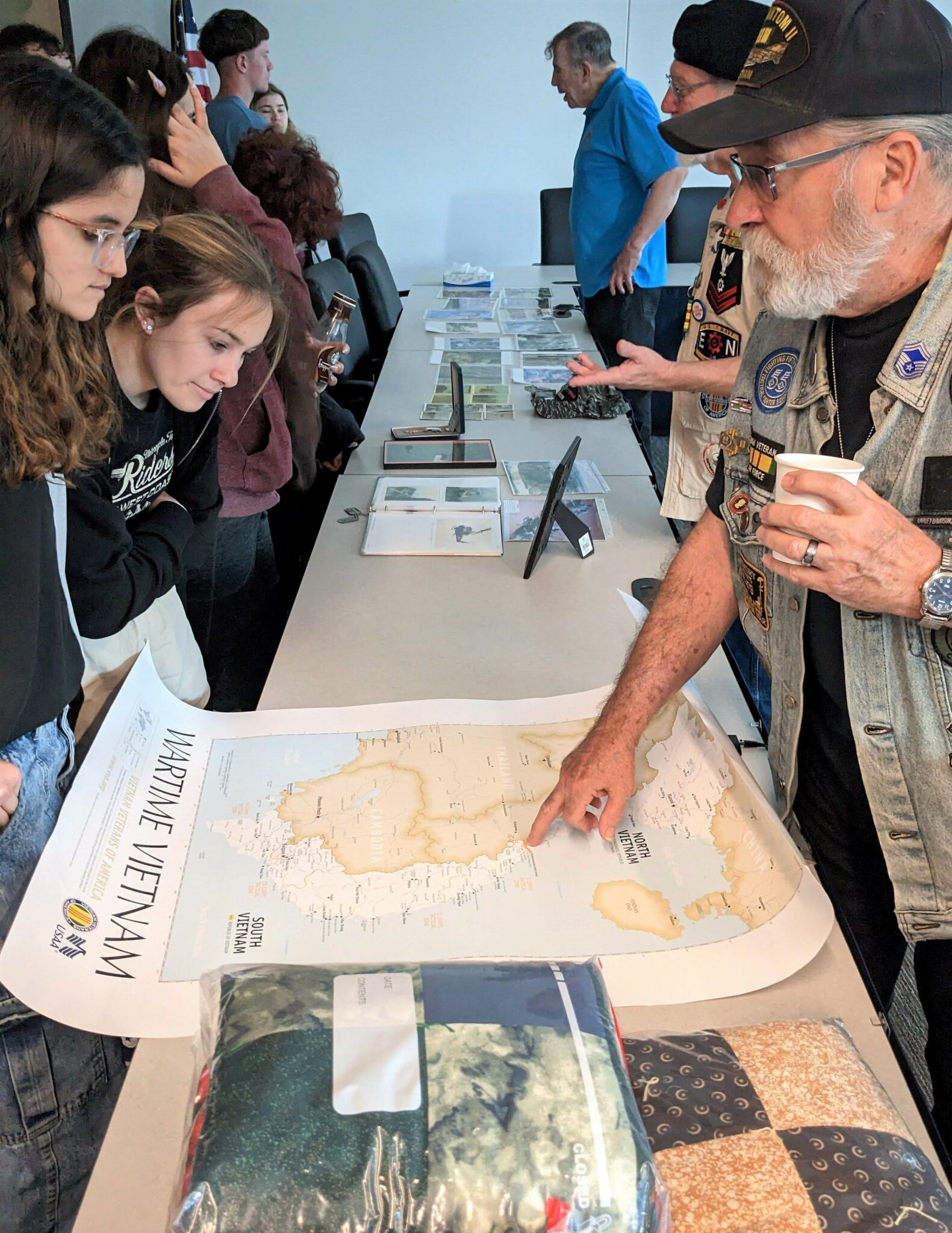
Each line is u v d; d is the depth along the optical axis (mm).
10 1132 1076
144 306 1199
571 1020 618
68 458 1002
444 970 662
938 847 925
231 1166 527
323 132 5391
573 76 3598
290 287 1943
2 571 937
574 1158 536
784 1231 583
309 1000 621
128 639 1348
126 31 1767
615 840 998
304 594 1578
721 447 1095
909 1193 607
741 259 1685
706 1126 651
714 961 862
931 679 882
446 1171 527
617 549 1754
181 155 1812
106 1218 669
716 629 1115
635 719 1043
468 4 5062
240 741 1146
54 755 1080
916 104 772
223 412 1867
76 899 872
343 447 2812
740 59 1819
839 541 766
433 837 1004
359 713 1206
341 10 5074
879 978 1102
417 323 3523
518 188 5531
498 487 2016
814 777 1078
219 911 905
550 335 3344
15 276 914
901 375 855
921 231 828
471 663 1373
